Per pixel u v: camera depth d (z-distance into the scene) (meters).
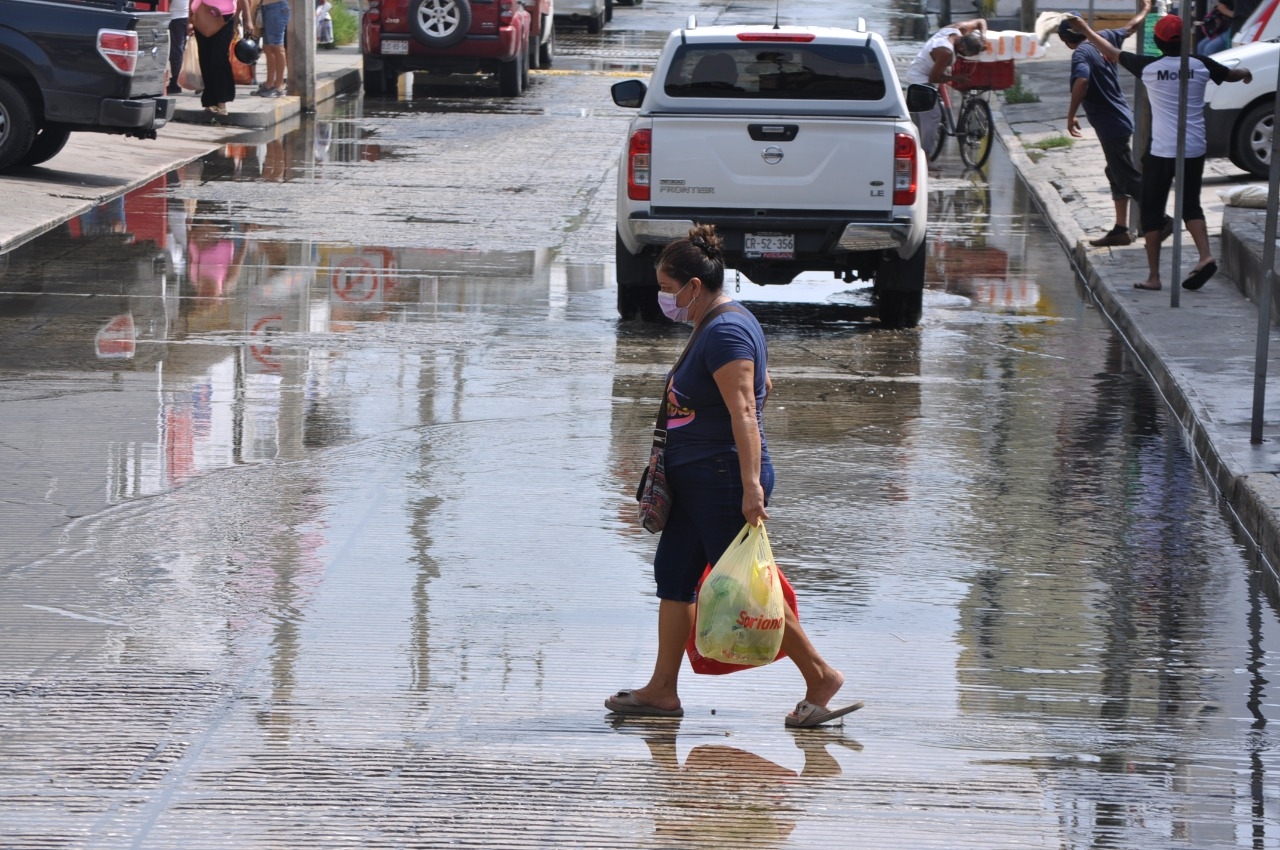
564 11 121.75
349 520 25.11
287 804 15.86
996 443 30.44
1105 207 57.81
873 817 15.88
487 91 91.19
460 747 17.28
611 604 21.75
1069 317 42.34
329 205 55.69
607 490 26.95
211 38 73.00
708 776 16.73
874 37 40.69
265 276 44.56
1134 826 15.77
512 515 25.53
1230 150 59.69
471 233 51.47
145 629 20.50
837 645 20.48
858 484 27.64
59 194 55.12
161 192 57.72
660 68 40.41
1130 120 49.00
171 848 14.95
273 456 28.47
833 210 39.38
